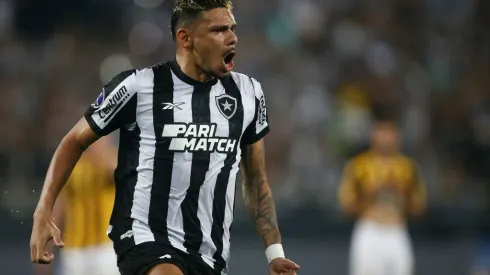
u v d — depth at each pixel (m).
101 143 27.00
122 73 14.13
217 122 14.11
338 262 37.91
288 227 38.41
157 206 13.88
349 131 43.38
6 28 47.12
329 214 38.62
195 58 13.95
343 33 49.94
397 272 34.22
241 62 47.28
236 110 14.30
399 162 34.41
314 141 42.84
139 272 13.71
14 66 45.41
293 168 41.38
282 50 48.59
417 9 51.31
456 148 42.03
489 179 40.84
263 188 15.16
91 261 27.14
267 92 45.44
